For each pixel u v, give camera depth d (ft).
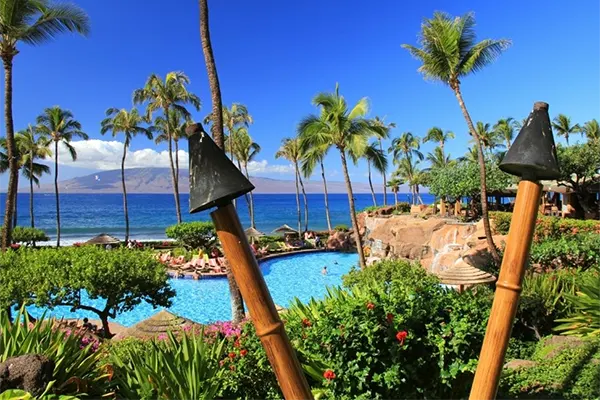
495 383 5.57
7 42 43.57
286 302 62.34
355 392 12.85
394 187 200.23
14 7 41.27
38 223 250.16
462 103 50.06
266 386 15.28
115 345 22.36
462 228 69.21
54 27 44.96
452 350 12.69
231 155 130.93
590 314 22.29
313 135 60.90
